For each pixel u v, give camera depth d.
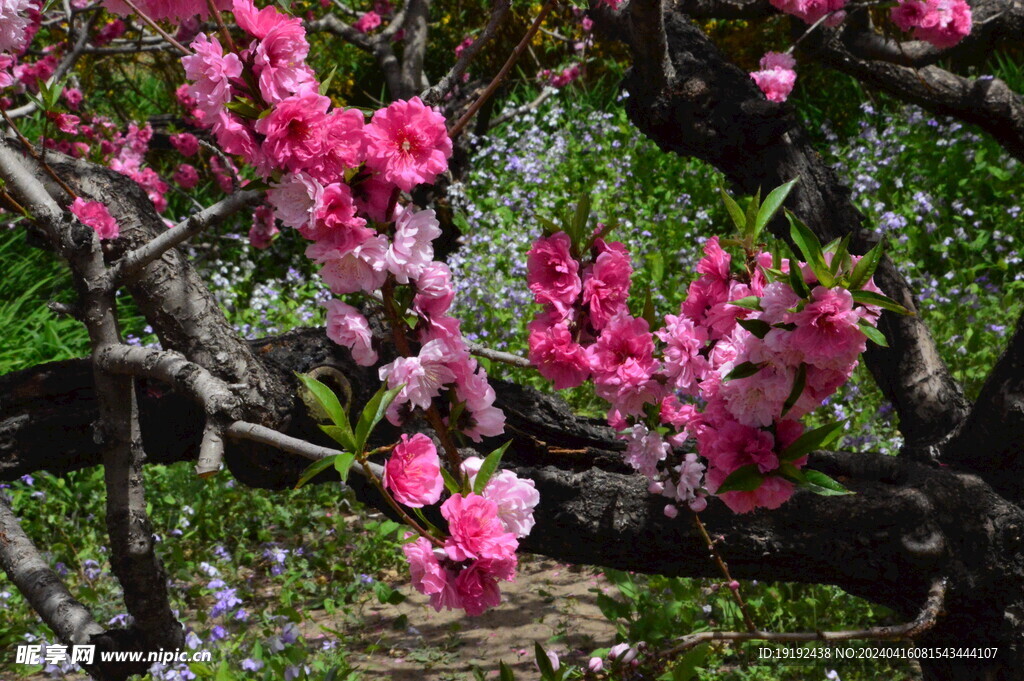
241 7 1.44
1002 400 2.23
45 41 6.91
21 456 2.46
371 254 1.50
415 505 1.44
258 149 1.46
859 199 6.36
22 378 2.47
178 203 7.70
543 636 3.68
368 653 3.66
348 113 1.46
